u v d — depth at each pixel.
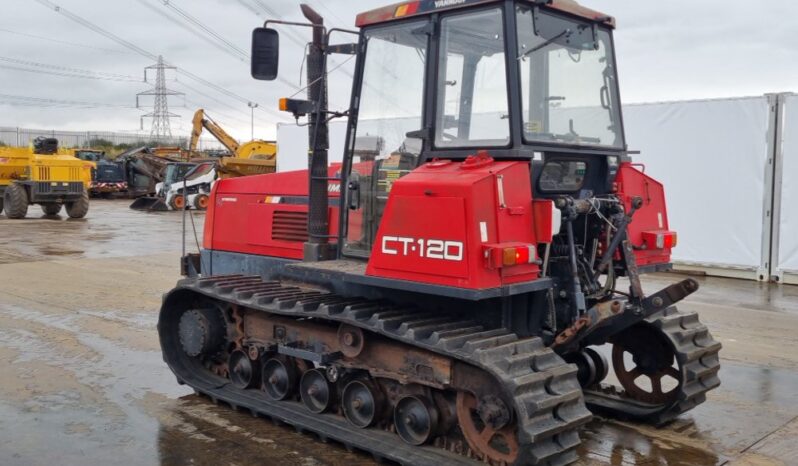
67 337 7.76
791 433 5.24
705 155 12.14
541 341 4.46
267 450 4.91
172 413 5.59
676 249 12.58
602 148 5.12
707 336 5.50
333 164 5.93
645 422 5.42
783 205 11.45
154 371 6.62
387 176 5.04
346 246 5.36
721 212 12.06
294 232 5.97
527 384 4.07
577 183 5.02
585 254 5.02
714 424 5.41
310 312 5.04
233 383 5.96
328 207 5.64
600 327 4.90
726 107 11.88
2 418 5.41
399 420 4.84
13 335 7.83
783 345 7.62
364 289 5.33
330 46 5.43
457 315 4.88
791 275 11.45
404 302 5.10
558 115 4.84
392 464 4.68
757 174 11.67
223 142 32.94
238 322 5.89
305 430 5.14
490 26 4.50
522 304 4.74
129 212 26.81
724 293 10.66
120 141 58.34
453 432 4.70
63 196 23.27
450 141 4.69
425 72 4.76
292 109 5.38
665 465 4.68
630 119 12.88
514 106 4.38
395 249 4.42
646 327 5.51
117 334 7.91
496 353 4.18
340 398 5.26
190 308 6.36
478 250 4.06
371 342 4.91
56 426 5.27
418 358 4.62
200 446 4.96
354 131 5.27
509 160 4.42
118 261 13.51
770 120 11.49
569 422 4.13
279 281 6.05
